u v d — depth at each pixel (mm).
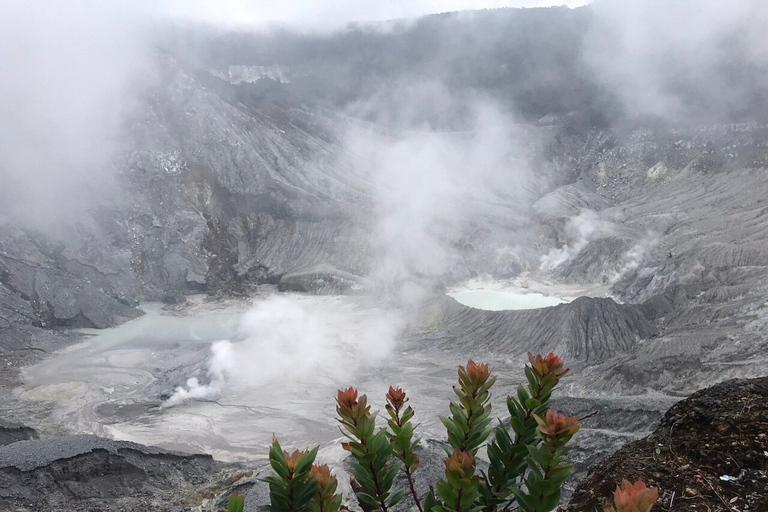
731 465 5801
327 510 3109
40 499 25875
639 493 2609
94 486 27172
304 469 3094
